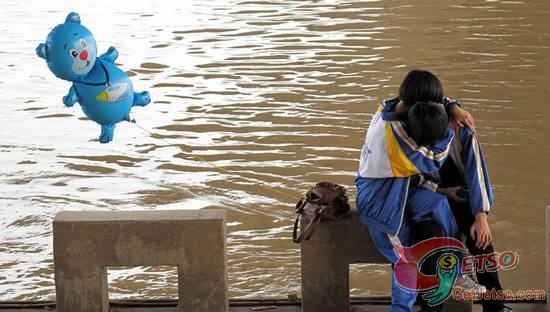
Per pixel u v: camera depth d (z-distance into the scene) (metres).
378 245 7.96
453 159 7.74
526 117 18.53
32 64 24.78
